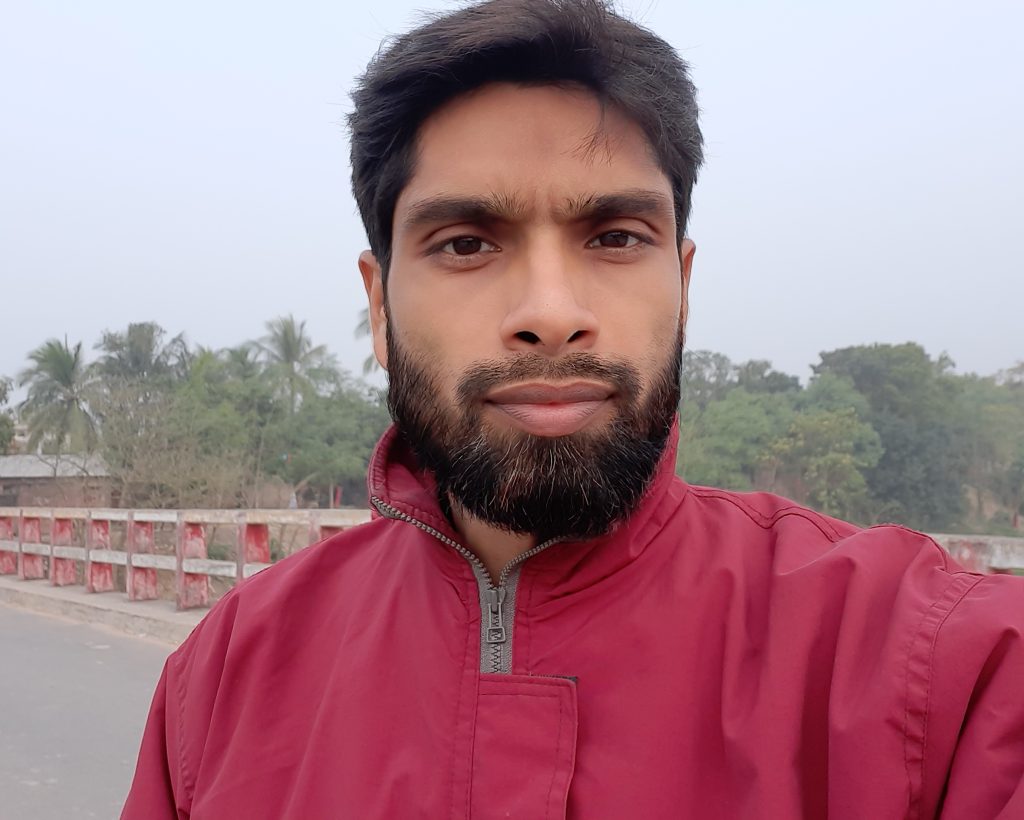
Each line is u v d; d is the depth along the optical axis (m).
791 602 0.87
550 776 0.82
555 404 0.85
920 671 0.74
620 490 0.86
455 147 0.91
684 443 34.09
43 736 4.13
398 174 0.95
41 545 9.11
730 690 0.85
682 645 0.89
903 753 0.73
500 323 0.87
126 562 7.46
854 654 0.80
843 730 0.76
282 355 40.69
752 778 0.78
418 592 1.03
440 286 0.91
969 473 36.09
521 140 0.89
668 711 0.85
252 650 1.10
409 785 0.88
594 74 0.89
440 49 0.90
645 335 0.90
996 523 33.91
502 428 0.86
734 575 0.94
